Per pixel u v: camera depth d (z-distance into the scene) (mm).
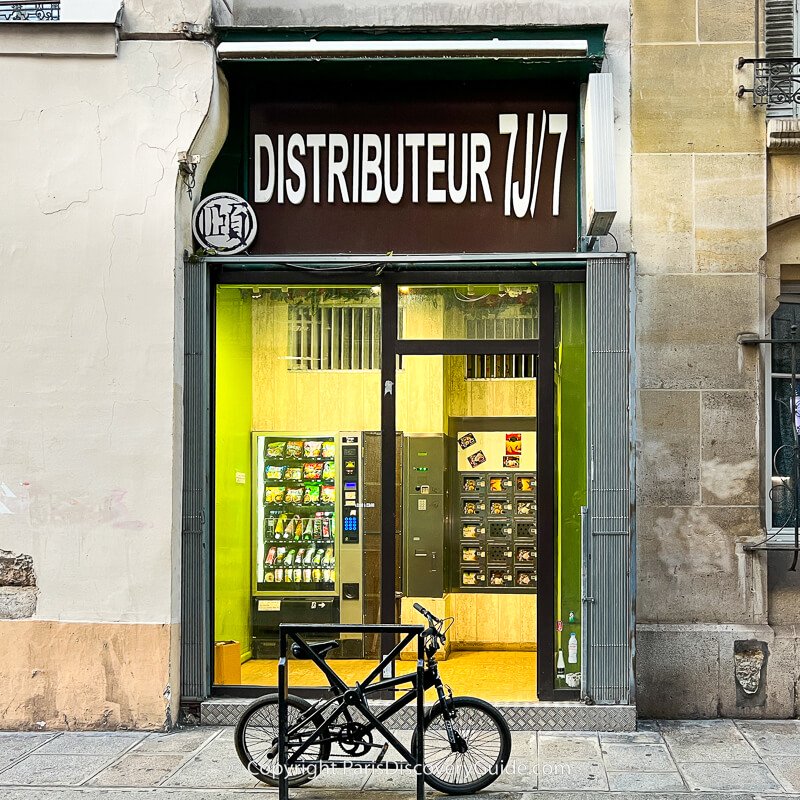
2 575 7309
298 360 7879
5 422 7352
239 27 7410
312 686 7555
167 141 7359
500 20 7863
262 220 7789
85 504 7289
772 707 7500
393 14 7914
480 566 8703
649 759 6504
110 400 7301
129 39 7422
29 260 7379
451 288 7680
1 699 7277
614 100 7746
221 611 7730
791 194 7723
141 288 7320
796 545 7457
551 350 7516
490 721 5961
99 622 7250
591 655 7203
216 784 6078
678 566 7625
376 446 7855
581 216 7617
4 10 7672
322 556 7891
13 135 7430
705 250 7691
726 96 7727
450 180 7727
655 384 7688
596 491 7223
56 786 6055
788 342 7578
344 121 7781
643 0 7801
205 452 7516
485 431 8664
